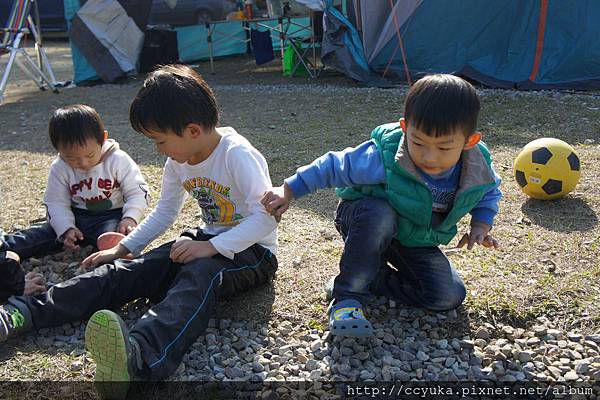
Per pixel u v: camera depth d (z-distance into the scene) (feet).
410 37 26.30
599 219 10.98
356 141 17.25
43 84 31.27
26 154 17.42
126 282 8.05
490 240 7.79
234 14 34.50
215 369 7.11
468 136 6.59
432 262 7.93
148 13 33.22
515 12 25.00
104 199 10.45
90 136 9.80
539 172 11.68
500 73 25.21
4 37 29.32
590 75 24.32
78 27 31.04
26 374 7.07
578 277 8.84
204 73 33.60
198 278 7.30
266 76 31.65
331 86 27.35
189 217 11.74
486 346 7.54
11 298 7.85
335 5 28.22
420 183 7.17
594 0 23.84
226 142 7.95
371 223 7.35
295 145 17.03
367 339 7.61
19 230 11.21
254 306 8.38
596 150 15.21
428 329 7.85
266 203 7.48
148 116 7.22
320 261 9.70
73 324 8.08
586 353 7.30
